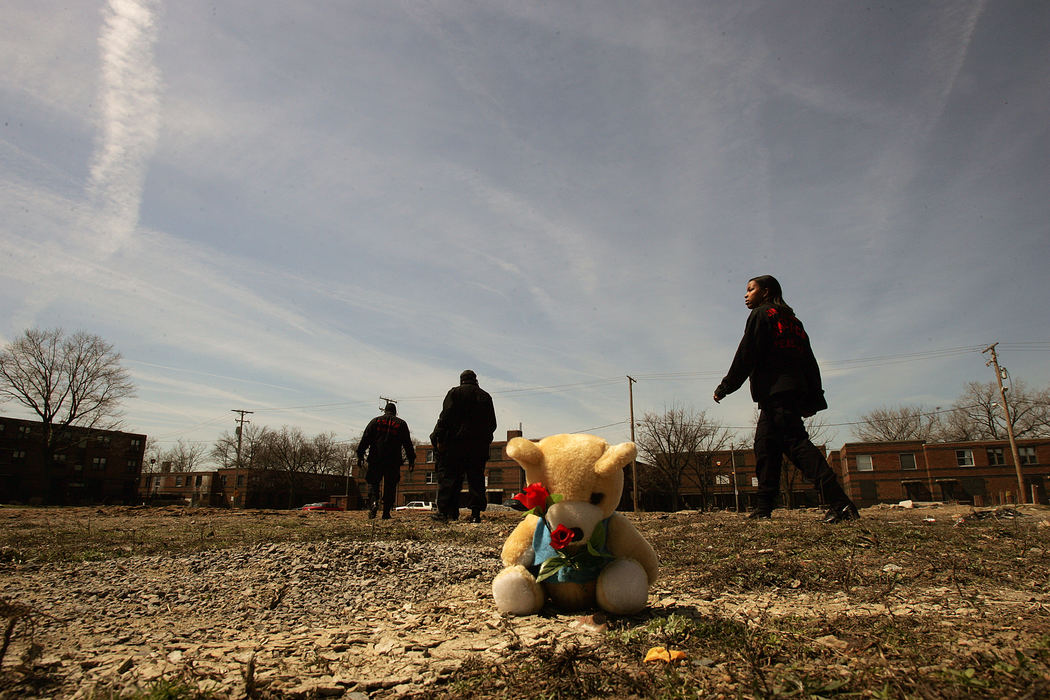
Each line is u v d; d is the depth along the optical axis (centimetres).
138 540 626
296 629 312
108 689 214
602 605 295
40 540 634
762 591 341
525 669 221
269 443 7475
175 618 332
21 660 248
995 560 393
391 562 466
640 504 5334
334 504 5228
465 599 370
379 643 275
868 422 6719
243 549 521
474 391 891
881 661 207
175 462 9219
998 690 174
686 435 4772
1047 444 4575
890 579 348
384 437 999
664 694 189
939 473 4744
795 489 4859
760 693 182
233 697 205
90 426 4994
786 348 637
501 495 5912
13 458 5666
